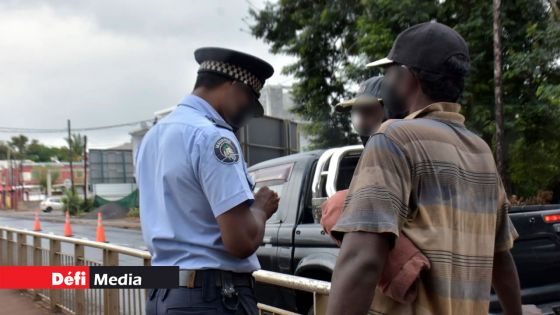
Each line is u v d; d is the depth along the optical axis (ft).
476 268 5.19
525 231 12.42
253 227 6.41
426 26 5.40
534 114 35.27
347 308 4.45
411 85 5.44
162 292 6.67
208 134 6.46
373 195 4.64
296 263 14.30
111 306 15.06
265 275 9.69
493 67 36.70
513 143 37.19
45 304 21.07
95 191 139.44
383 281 4.78
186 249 6.56
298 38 47.29
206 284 6.49
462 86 5.51
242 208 6.32
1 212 167.12
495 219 5.55
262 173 16.99
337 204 5.56
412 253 4.73
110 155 141.38
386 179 4.71
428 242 4.77
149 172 7.07
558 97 30.76
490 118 36.04
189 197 6.53
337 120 48.26
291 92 50.93
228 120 7.02
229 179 6.29
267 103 98.63
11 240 25.96
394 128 4.97
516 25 36.32
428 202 4.85
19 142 327.26
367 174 4.77
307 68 47.96
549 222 12.76
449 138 5.15
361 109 9.86
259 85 7.15
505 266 6.21
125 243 54.95
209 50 7.02
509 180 39.45
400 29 37.86
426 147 4.94
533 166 38.60
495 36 33.04
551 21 33.40
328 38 47.09
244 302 6.79
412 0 36.83
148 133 7.30
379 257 4.55
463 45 5.43
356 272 4.49
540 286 12.55
